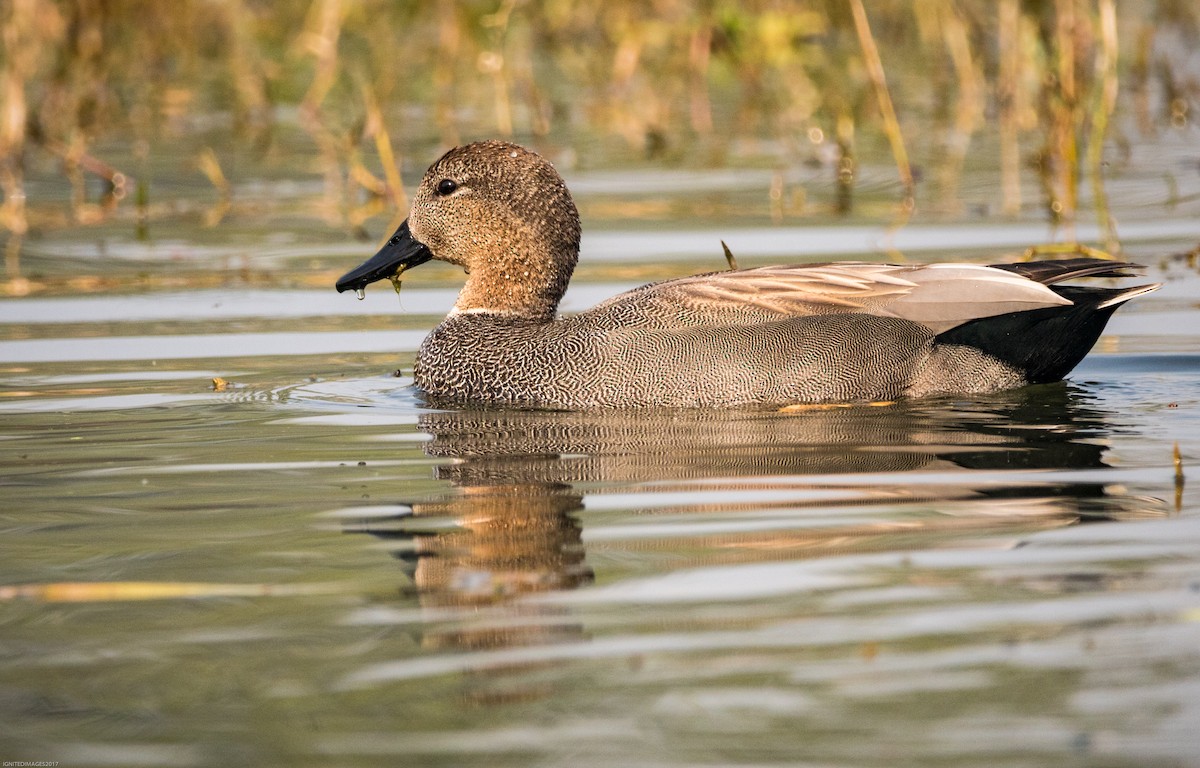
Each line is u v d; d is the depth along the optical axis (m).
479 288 13.98
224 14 31.62
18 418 12.10
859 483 9.88
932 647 7.08
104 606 7.93
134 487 10.12
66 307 16.42
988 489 9.66
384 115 26.98
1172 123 25.38
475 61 30.53
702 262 17.77
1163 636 7.12
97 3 26.94
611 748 6.28
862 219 19.97
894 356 12.45
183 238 19.84
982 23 28.67
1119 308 15.67
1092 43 23.67
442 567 8.39
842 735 6.31
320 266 18.38
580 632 7.39
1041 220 19.58
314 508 9.57
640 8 29.30
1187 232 18.75
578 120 27.33
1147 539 8.51
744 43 26.88
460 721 6.54
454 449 11.10
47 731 6.56
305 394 13.03
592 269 17.59
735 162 24.17
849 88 26.44
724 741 6.30
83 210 21.59
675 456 10.72
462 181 13.91
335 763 6.23
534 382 12.75
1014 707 6.48
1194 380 13.03
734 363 12.41
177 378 13.56
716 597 7.79
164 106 28.91
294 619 7.68
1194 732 6.24
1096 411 11.91
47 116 25.70
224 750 6.36
